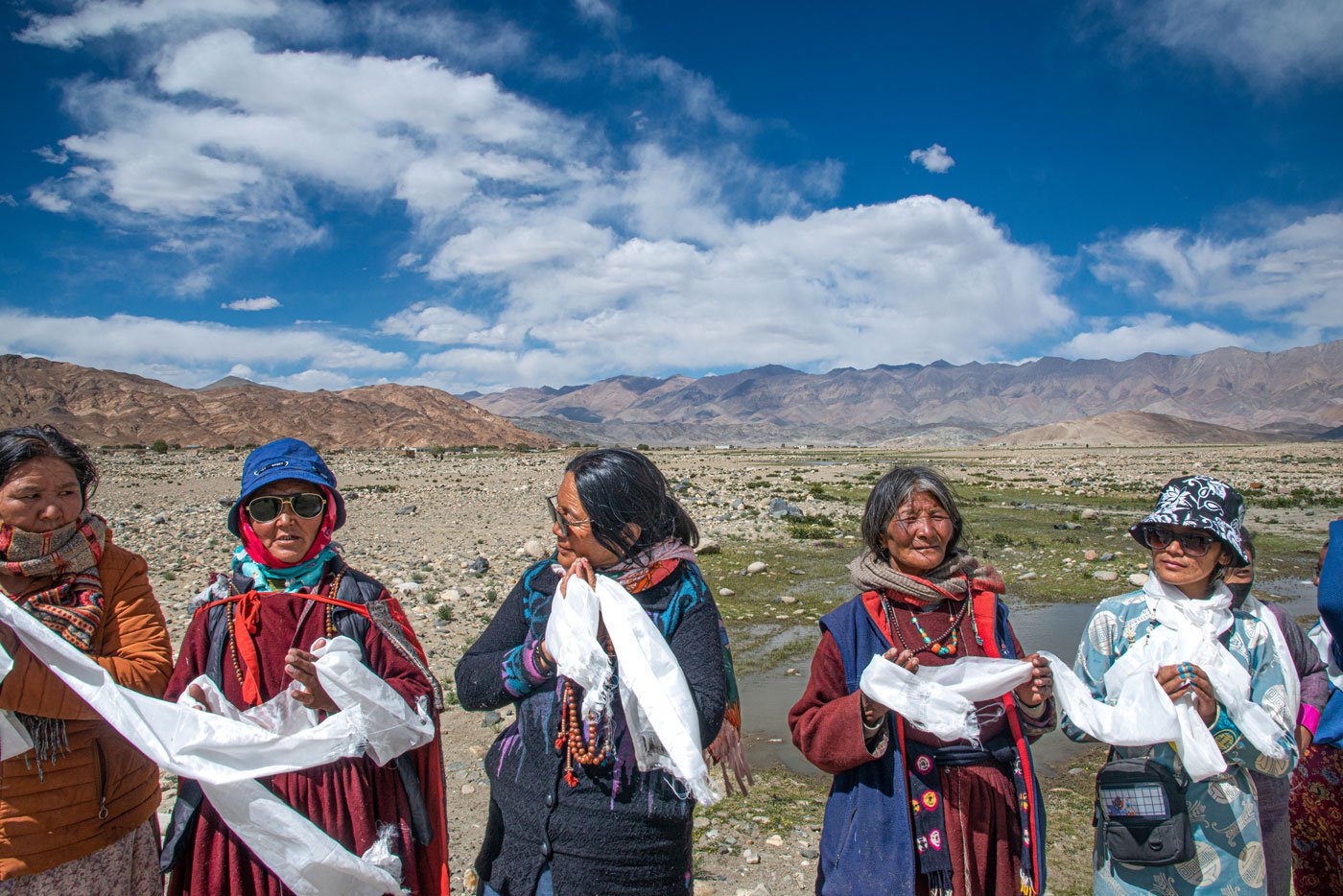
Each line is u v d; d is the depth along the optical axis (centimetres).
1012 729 310
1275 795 344
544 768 293
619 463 299
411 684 305
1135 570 1614
